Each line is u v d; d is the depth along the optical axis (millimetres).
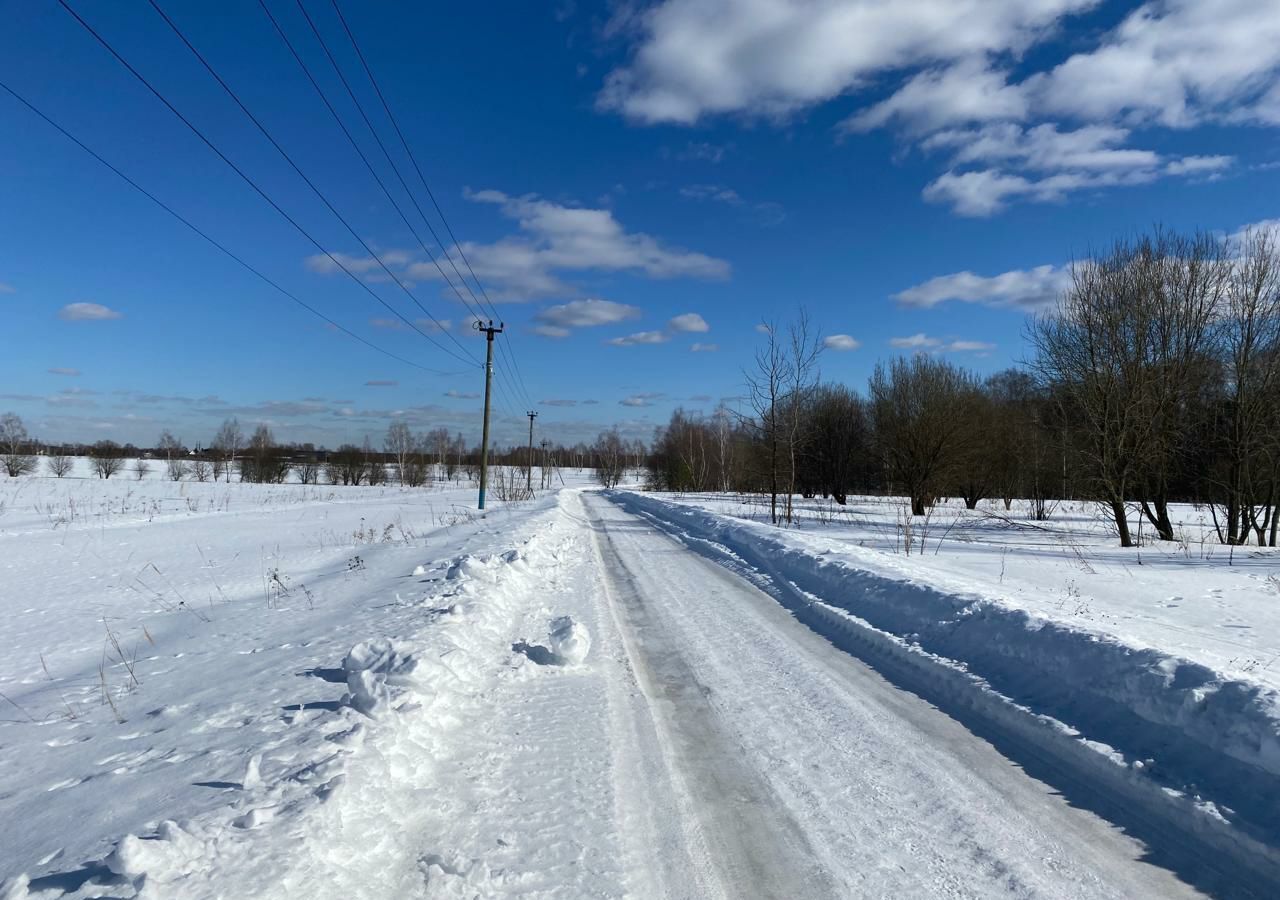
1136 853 3574
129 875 2594
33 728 5305
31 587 13141
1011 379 48250
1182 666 5020
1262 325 19516
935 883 3295
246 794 3367
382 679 5059
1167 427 19828
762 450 42375
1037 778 4441
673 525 24328
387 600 9211
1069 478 23016
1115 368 19875
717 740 4996
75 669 7633
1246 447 19688
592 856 3412
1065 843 3668
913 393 39469
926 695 6059
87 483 55750
